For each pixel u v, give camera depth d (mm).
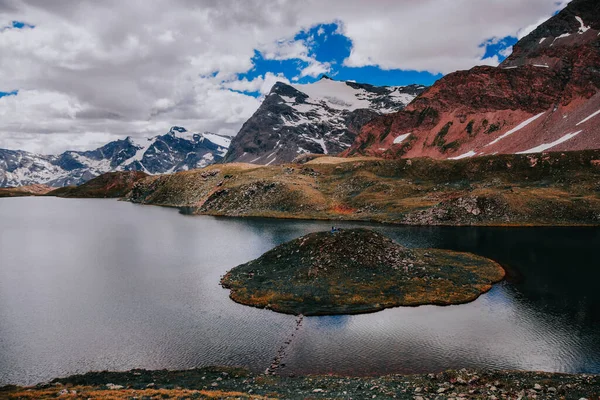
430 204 166500
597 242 112688
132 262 102062
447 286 74938
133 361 50469
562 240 116250
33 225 178875
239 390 39719
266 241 126500
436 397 35344
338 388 39562
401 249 89188
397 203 174875
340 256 83312
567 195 158500
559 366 47062
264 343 54938
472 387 38250
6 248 122812
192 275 89000
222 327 60469
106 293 77000
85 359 51062
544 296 71250
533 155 196125
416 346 53156
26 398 32844
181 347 54031
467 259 93875
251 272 84938
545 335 55562
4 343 55750
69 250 118625
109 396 33094
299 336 56969
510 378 40500
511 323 60094
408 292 72500
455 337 55594
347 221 163375
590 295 71312
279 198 197250
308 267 81062
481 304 68250
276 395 37312
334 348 53094
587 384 37844
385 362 48938
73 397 32750
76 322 62969
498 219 146125
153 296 75000
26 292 78125
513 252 102812
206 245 122625
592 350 50781
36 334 58625
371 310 65875
